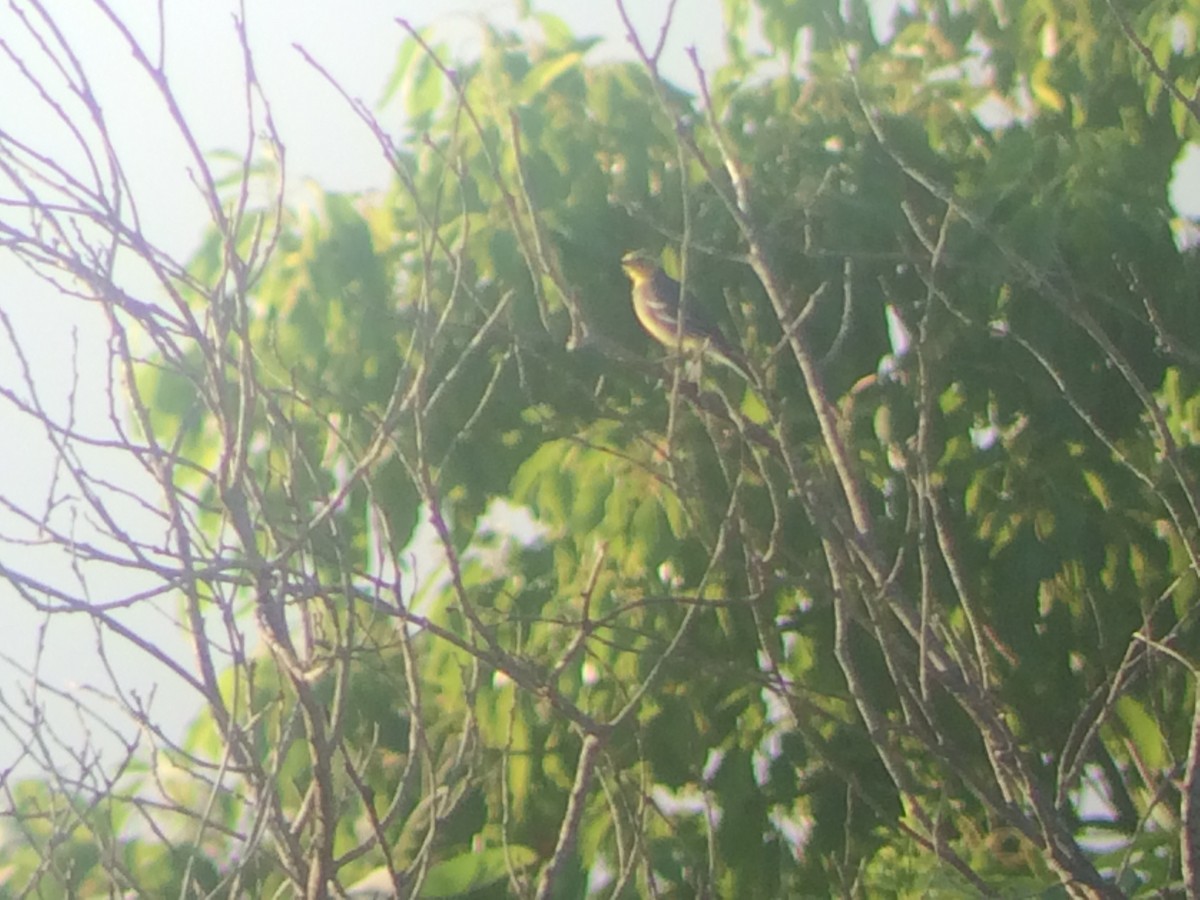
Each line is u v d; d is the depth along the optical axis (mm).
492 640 7305
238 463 7445
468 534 11688
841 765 11016
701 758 11023
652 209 11945
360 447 11180
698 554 10883
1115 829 11016
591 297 11648
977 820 11297
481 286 11898
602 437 11359
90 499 7281
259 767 7504
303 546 7512
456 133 7973
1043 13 12852
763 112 12258
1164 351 11141
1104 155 11625
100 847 7723
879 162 11789
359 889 9531
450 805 7781
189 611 7602
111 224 7504
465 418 11453
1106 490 11500
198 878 9734
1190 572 10852
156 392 10914
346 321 11398
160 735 7906
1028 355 11242
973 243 11148
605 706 11133
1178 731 10758
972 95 13062
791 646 11344
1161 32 12000
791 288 10477
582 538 11180
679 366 8055
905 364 11250
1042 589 11719
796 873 11125
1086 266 11266
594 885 10766
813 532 10680
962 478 11312
